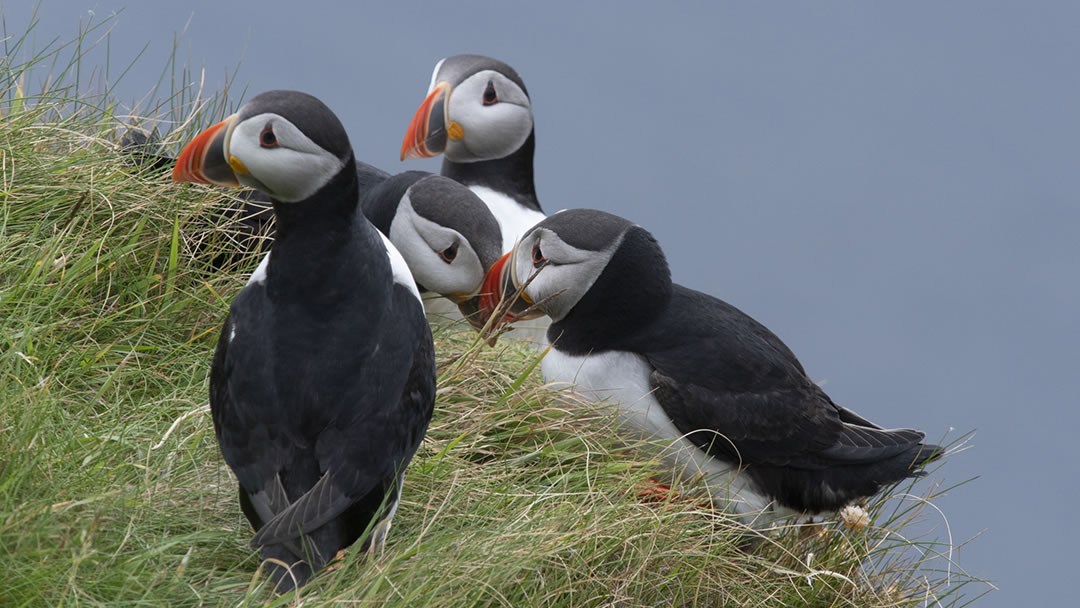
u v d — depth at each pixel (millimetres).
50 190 10391
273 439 7648
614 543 8742
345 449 7594
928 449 10625
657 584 8789
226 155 7797
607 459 10117
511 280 11172
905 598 9820
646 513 9008
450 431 10047
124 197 10734
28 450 7777
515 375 11164
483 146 14844
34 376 8867
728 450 10070
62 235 9891
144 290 10258
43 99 11852
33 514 7305
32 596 6996
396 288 8297
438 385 10320
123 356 9711
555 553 8422
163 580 7617
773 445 10086
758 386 10094
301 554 7465
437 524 8945
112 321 9922
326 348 7801
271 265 8070
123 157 11273
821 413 10266
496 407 10328
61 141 11312
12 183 10227
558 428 10227
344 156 7895
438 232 11797
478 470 9641
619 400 10219
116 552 7441
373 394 7781
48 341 9312
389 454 7762
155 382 9648
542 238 10359
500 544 8297
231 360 7855
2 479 7617
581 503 9125
